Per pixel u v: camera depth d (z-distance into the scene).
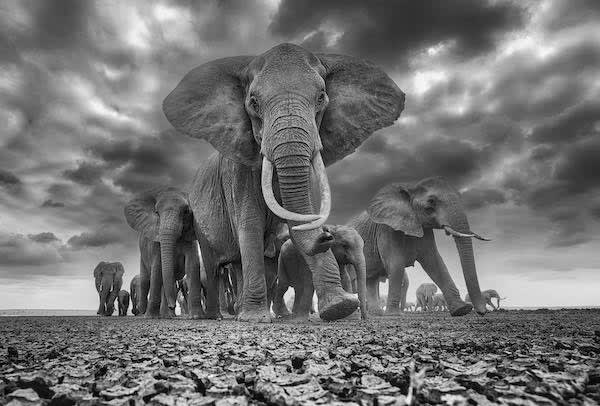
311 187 8.70
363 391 2.15
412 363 3.02
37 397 2.16
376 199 18.45
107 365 3.18
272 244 12.59
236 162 9.31
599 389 2.30
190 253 15.47
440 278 17.44
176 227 15.18
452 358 3.28
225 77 9.80
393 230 18.39
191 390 2.34
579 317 12.45
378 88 9.83
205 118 9.63
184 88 9.93
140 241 20.73
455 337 5.51
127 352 4.06
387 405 1.92
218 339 5.18
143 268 20.66
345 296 8.55
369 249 19.84
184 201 15.88
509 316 14.25
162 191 17.05
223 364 3.20
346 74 9.70
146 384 2.39
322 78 9.11
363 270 12.12
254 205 9.60
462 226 16.80
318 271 8.73
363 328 7.50
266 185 8.03
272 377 2.54
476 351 4.00
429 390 2.09
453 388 2.17
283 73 8.65
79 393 2.27
